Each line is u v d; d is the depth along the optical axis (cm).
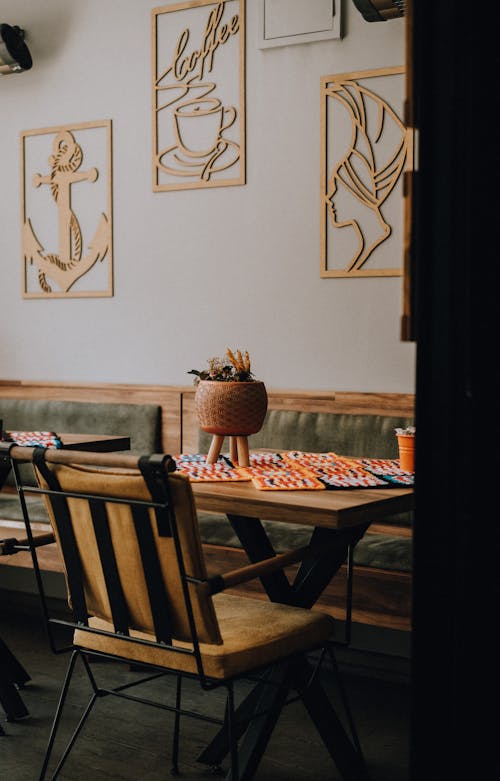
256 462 264
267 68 399
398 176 369
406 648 330
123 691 305
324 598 304
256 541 238
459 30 138
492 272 139
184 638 191
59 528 208
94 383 452
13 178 477
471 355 139
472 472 140
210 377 260
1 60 449
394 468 256
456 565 143
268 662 200
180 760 253
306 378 397
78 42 452
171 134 427
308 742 267
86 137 452
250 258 409
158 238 434
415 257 144
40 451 200
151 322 438
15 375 481
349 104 379
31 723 277
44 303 471
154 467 178
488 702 141
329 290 389
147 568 189
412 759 147
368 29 373
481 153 138
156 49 428
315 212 390
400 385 374
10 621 396
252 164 405
